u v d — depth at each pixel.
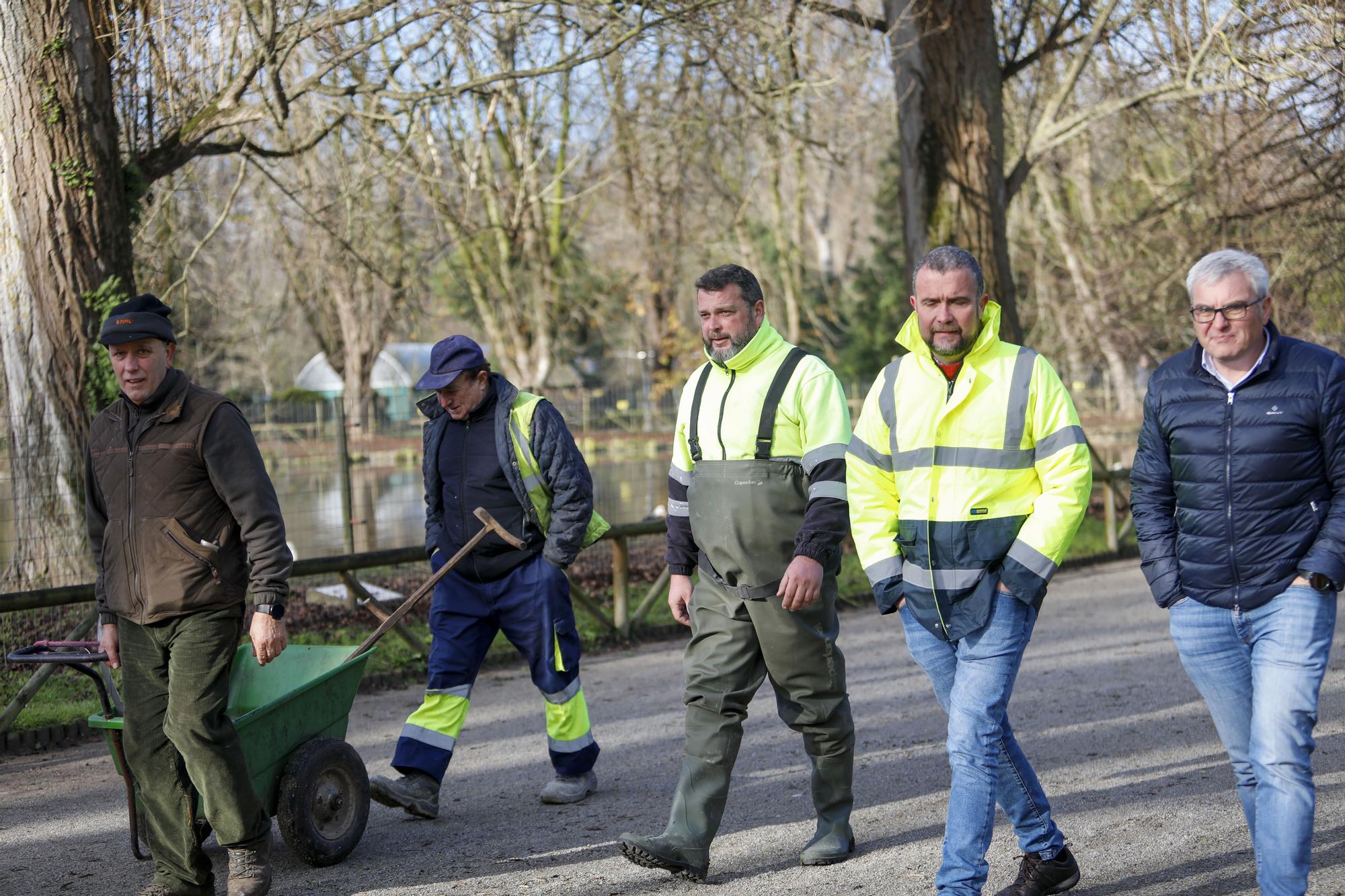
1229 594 4.41
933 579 4.66
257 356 51.03
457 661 6.42
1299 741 4.21
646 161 24.19
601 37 14.04
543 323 32.91
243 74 12.02
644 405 20.02
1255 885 4.93
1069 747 7.33
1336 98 15.47
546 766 7.39
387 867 5.50
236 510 4.90
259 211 26.41
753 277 5.30
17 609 8.34
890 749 7.48
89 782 7.25
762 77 16.22
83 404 10.98
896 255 54.09
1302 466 4.31
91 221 11.10
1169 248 23.50
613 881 5.24
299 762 5.39
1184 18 15.58
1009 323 16.59
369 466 15.66
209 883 5.07
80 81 11.04
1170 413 4.55
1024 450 4.59
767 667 5.26
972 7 16.30
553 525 6.44
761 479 5.16
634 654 11.42
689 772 5.16
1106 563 17.36
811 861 5.36
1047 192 28.12
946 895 4.45
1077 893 4.90
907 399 4.72
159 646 4.93
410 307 26.17
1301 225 18.30
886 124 28.30
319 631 11.02
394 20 12.88
